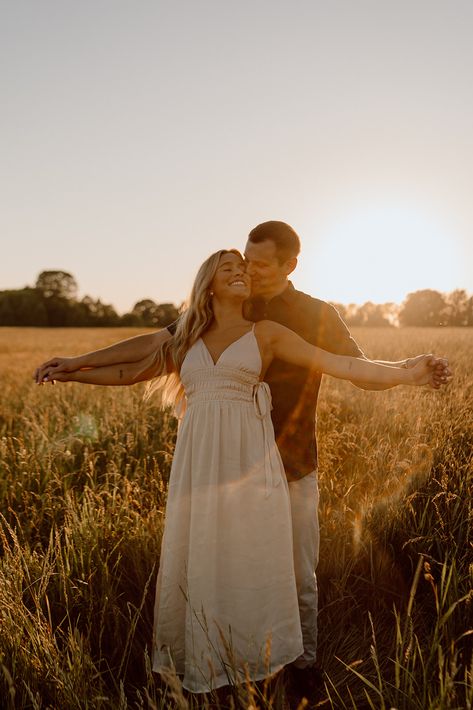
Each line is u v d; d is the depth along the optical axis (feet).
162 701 6.58
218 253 8.27
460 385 20.34
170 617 8.11
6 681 7.32
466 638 8.37
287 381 8.87
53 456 15.12
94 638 8.91
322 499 12.17
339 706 8.08
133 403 22.79
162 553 8.32
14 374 43.70
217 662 7.71
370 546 10.27
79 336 152.46
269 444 8.18
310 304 9.10
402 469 12.13
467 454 12.84
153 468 15.60
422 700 6.56
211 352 8.30
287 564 8.01
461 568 9.18
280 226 8.79
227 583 7.85
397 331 64.28
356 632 9.29
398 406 17.49
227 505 7.86
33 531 12.32
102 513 10.96
